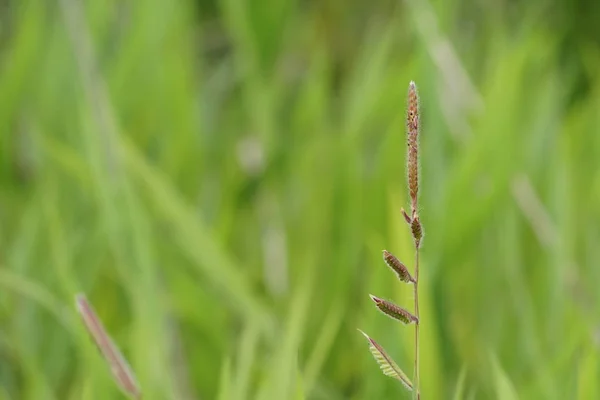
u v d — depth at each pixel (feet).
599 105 4.07
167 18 4.20
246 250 3.83
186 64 4.25
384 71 4.42
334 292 3.35
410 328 2.76
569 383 2.72
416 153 2.14
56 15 4.14
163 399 2.75
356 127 3.83
